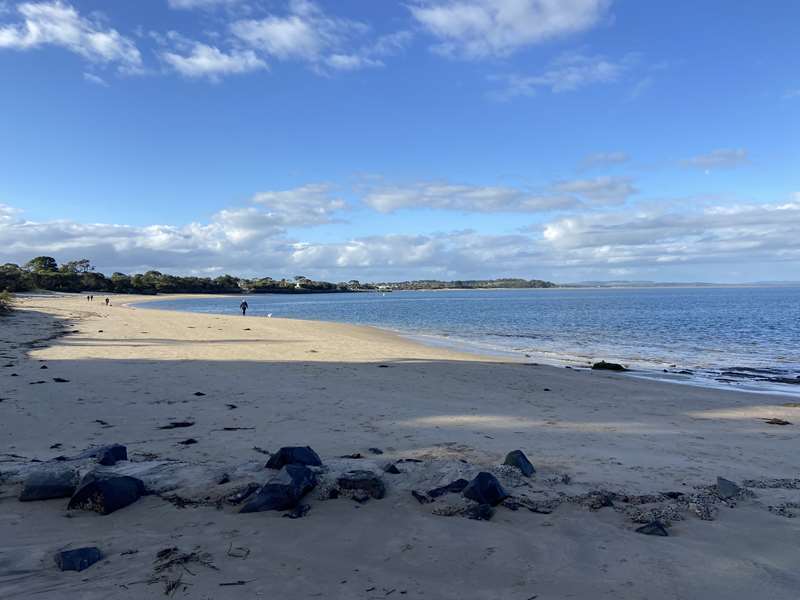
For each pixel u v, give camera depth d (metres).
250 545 3.57
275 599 2.86
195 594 2.90
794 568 3.39
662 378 15.82
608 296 140.88
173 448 6.52
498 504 4.42
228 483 4.68
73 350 17.72
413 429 7.85
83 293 118.38
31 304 58.16
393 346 22.70
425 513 4.21
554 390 12.33
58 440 6.93
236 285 187.00
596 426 8.52
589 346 25.56
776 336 30.45
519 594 2.98
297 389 11.20
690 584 3.14
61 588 2.96
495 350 23.50
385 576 3.15
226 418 8.38
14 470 5.12
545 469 5.70
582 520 4.14
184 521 4.00
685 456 6.60
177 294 159.12
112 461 5.31
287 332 29.66
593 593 3.01
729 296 118.19
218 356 17.00
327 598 2.88
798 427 8.90
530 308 72.06
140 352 17.59
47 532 3.81
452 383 12.81
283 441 6.96
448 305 88.44
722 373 17.12
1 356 15.44
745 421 9.38
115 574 3.14
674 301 90.50
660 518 4.18
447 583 3.09
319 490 4.54
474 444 6.95
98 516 4.12
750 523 4.21
